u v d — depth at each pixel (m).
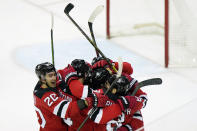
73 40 24.59
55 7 30.06
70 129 10.62
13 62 21.05
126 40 24.34
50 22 27.56
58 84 10.59
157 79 10.54
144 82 10.42
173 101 16.38
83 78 10.48
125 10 25.70
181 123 11.89
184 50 20.88
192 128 11.67
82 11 29.22
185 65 20.55
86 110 10.11
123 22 25.31
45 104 9.98
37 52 22.48
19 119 15.41
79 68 10.30
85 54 22.14
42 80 10.06
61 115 9.80
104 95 9.64
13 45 23.70
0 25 26.81
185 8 21.12
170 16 21.11
